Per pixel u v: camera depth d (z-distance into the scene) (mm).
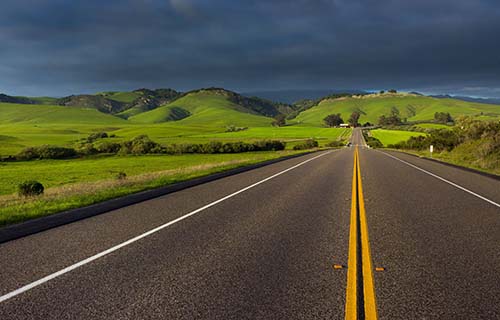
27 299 4043
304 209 9297
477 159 26609
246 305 3832
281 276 4645
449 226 7395
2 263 5246
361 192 12305
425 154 41438
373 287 4293
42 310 3779
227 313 3660
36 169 41469
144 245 6125
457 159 29875
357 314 3619
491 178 16688
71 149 61938
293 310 3711
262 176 17938
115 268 4996
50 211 9312
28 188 14680
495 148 26328
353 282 4434
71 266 5094
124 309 3775
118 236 6746
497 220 7949
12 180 30266
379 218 8172
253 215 8586
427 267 4977
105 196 11688
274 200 10766
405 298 3992
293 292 4148
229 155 57719
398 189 13047
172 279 4570
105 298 4039
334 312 3662
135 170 36812
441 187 13562
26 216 8648
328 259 5320
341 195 11672
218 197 11445
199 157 54719
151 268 4984
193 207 9727
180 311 3715
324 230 7078
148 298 4023
